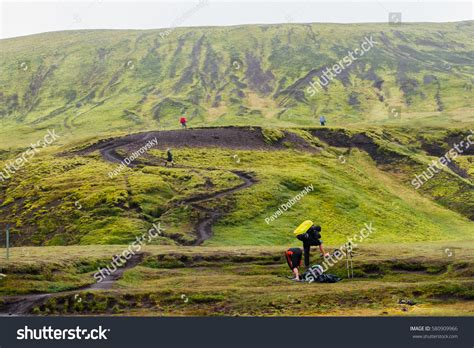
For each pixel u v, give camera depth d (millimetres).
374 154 152875
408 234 105062
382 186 133750
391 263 45406
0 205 116938
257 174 121250
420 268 44656
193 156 134875
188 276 46438
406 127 178250
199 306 36469
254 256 52344
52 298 38062
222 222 97188
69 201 110188
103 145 147125
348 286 39000
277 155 141625
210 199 105938
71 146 151875
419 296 36062
